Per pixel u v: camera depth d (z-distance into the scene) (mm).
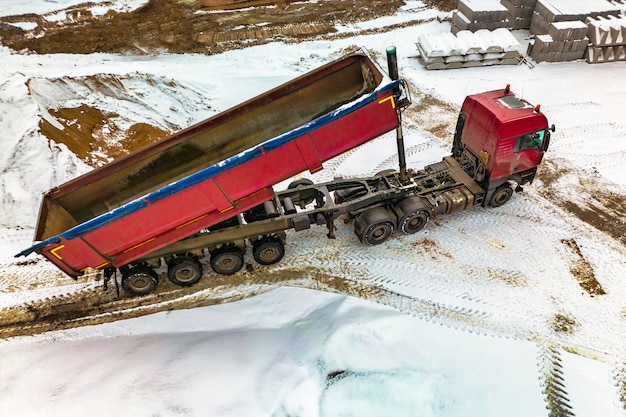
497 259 9891
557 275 9500
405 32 18625
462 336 8328
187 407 6879
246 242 10523
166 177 9695
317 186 10039
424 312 8789
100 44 17828
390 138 13359
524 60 16516
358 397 7227
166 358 7938
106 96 13656
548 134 9641
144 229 8180
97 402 7125
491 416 7168
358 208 9852
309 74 9734
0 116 11695
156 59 17031
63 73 13680
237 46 17875
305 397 7059
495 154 9609
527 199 11305
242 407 6789
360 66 10109
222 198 8383
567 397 7434
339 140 8578
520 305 8938
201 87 15133
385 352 7902
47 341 8633
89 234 7754
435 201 10117
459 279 9500
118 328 8852
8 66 15531
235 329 8664
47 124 12023
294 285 9523
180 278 9445
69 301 9414
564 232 10430
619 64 16266
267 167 8328
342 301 8977
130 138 13062
